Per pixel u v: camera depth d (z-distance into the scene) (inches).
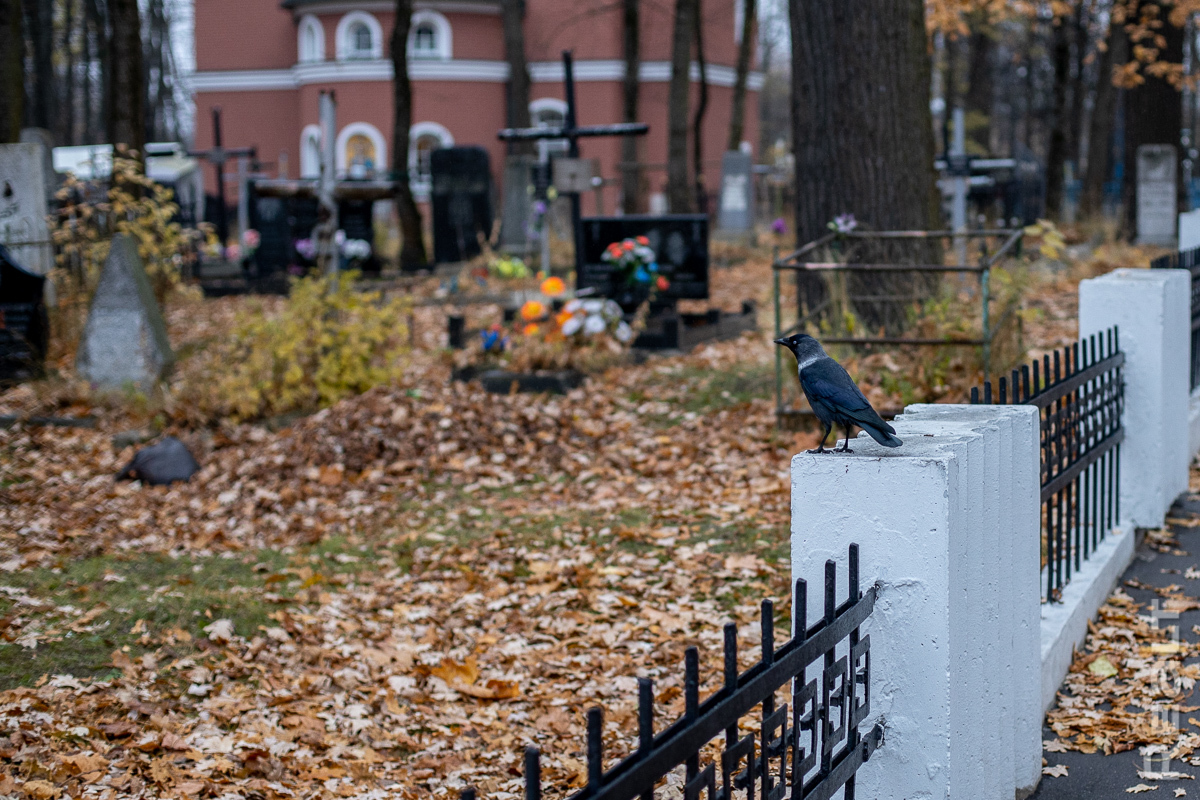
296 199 783.1
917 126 415.8
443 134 1660.9
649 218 537.6
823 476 125.5
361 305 455.5
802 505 126.7
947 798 123.6
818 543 126.4
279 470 360.2
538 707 207.8
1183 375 283.3
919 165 416.2
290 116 1765.5
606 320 462.6
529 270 830.5
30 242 542.3
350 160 1675.7
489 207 944.9
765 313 481.4
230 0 1755.7
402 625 245.3
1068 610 199.2
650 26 1654.8
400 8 880.3
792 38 422.6
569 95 613.3
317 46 1672.0
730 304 646.5
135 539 310.3
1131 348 257.1
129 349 457.7
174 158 1290.6
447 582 269.3
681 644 228.5
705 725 90.5
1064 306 541.3
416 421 382.6
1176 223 796.6
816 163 417.7
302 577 271.6
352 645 232.7
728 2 1749.5
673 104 998.4
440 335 587.8
